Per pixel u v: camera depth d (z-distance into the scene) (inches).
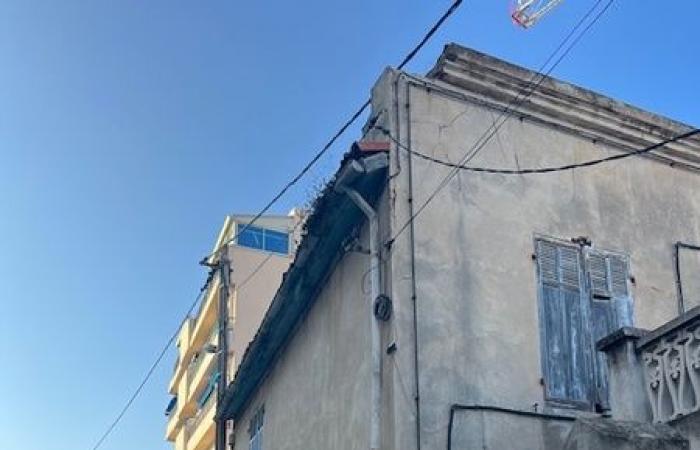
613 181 442.3
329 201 406.0
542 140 429.4
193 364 1533.0
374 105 416.5
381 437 355.6
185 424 1541.6
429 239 380.8
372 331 374.3
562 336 393.1
